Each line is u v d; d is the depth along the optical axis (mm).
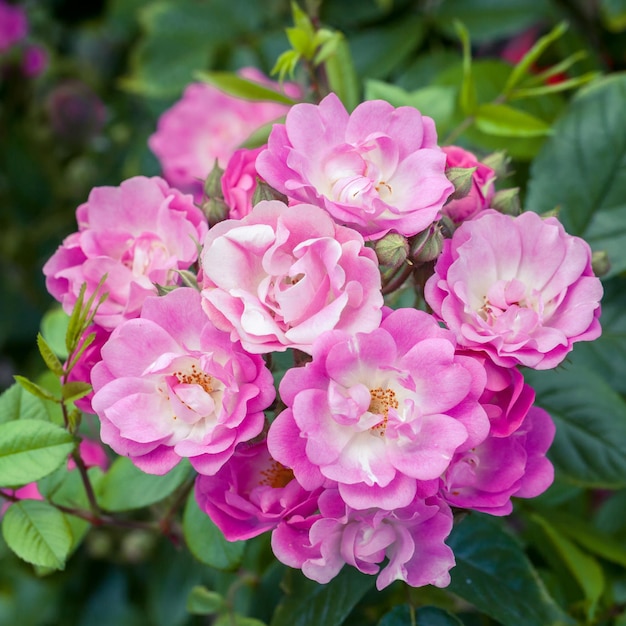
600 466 476
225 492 421
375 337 396
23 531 435
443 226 427
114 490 474
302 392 394
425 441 399
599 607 500
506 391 414
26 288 738
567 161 508
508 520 543
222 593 507
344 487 395
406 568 415
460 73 556
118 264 438
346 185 415
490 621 488
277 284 404
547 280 422
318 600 450
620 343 505
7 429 425
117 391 410
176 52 645
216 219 442
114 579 592
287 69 520
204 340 405
